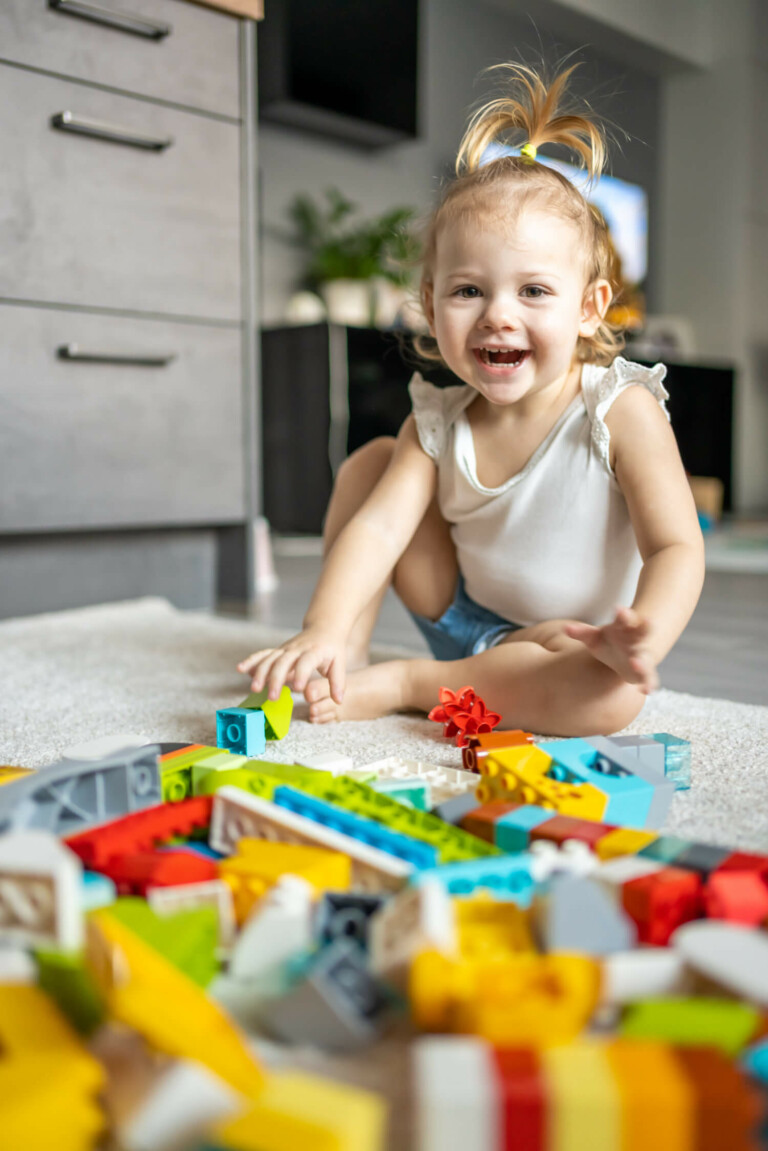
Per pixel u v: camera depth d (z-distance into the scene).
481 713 0.79
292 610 1.68
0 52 1.38
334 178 3.57
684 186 4.73
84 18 1.46
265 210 3.38
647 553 0.82
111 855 0.49
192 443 1.66
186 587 1.75
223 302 1.68
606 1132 0.29
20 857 0.41
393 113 3.44
